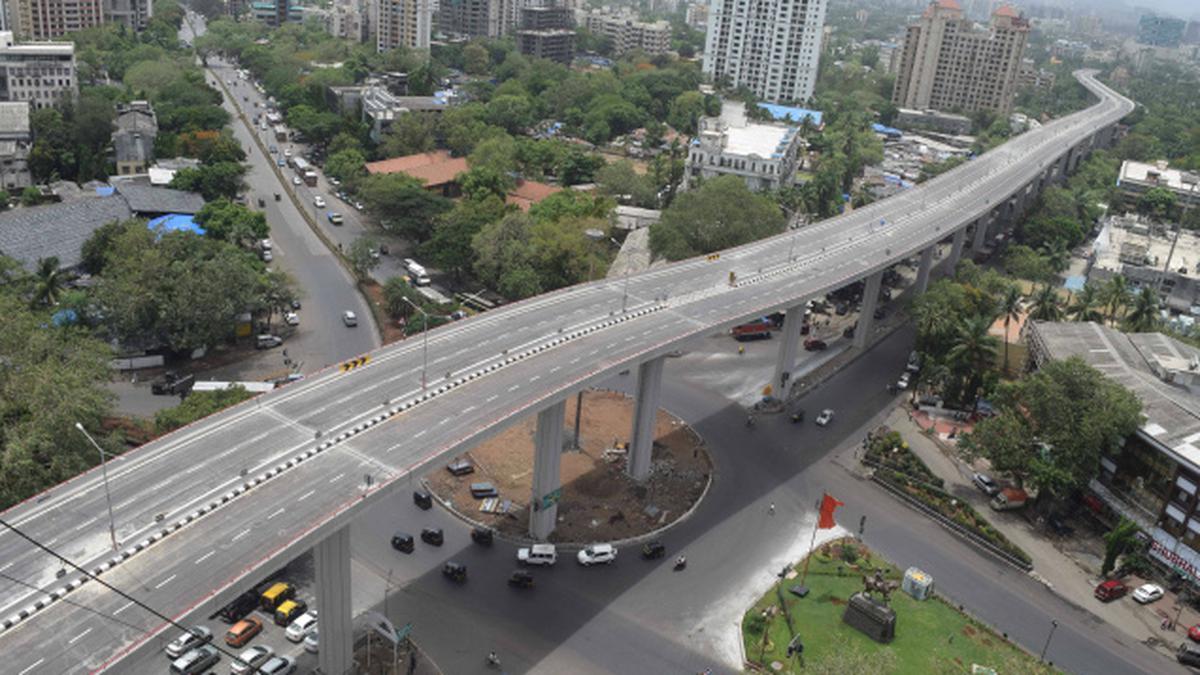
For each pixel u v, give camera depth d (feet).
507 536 413.80
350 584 323.78
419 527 416.26
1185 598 402.72
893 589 391.65
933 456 511.81
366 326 615.57
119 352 533.55
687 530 429.79
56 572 262.67
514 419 365.81
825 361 627.05
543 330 460.55
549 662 340.18
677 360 613.93
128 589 257.96
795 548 421.18
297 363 554.46
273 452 331.36
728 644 357.20
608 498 450.71
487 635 352.08
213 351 563.07
